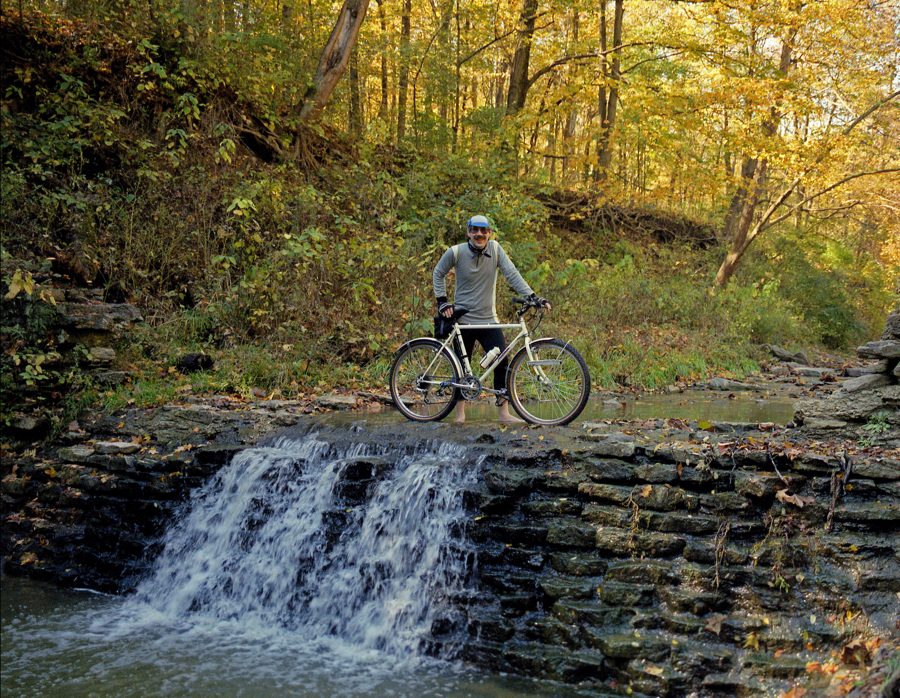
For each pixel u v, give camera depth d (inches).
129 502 216.7
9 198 309.4
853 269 799.1
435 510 175.8
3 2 361.4
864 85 536.1
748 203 593.3
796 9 484.1
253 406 256.4
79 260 314.8
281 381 285.9
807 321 658.2
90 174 360.5
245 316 332.5
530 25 643.5
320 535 186.7
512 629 151.9
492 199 468.4
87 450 233.3
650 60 606.5
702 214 826.8
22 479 235.1
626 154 805.2
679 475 164.4
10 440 249.9
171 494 214.5
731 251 613.9
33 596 202.5
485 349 220.2
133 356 291.4
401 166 525.7
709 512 158.7
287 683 146.2
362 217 406.6
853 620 136.2
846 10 477.4
